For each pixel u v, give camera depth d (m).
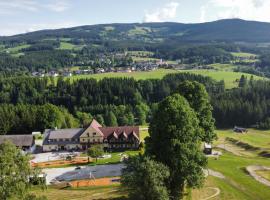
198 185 61.03
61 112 194.00
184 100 68.12
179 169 59.69
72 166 112.12
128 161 58.25
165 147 60.44
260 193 71.06
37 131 178.62
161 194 53.19
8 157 35.47
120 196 70.25
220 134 178.00
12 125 178.25
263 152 129.38
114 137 144.75
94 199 70.19
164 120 61.78
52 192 78.50
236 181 79.19
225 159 105.31
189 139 61.81
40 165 116.06
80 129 150.62
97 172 101.19
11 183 34.97
